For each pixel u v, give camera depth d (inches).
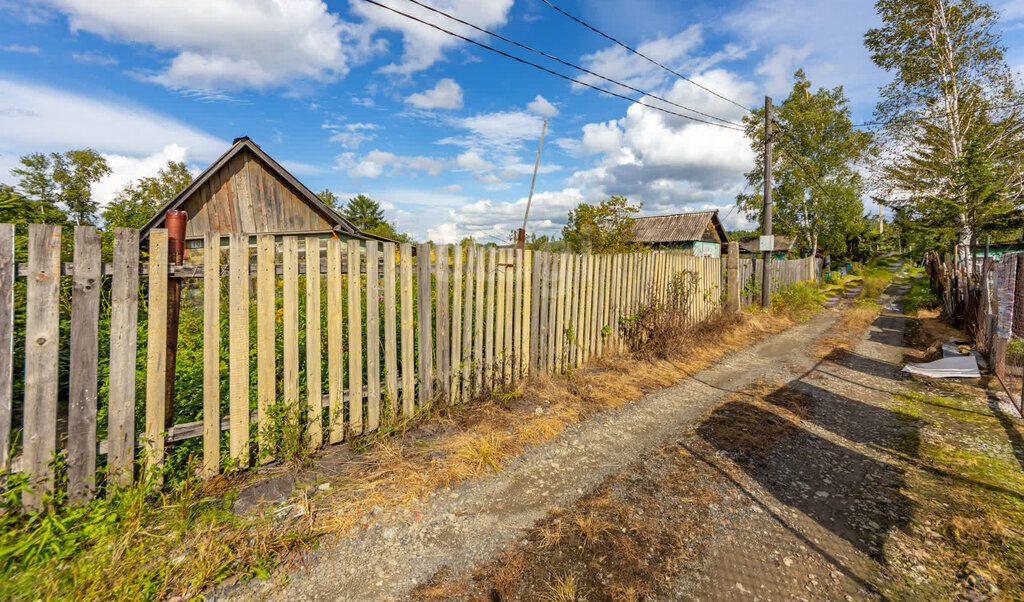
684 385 209.5
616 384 200.5
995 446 133.3
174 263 104.6
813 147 948.0
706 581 81.3
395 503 104.3
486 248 168.2
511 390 178.1
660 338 255.4
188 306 163.5
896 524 96.8
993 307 219.3
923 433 147.1
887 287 756.6
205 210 410.9
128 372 95.6
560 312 207.2
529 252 187.5
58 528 82.8
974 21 445.7
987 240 281.0
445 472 117.6
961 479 114.5
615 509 104.7
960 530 92.1
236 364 109.3
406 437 138.2
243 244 108.8
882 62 494.9
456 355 160.9
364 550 89.0
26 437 85.3
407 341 143.6
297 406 119.4
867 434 149.3
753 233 1494.8
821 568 84.1
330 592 78.0
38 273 85.5
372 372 135.6
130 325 95.6
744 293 422.6
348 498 104.8
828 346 304.0
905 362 253.9
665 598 77.2
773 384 212.5
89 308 91.0
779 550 89.8
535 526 98.1
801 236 1103.6
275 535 89.7
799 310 464.4
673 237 966.4
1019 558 82.7
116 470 94.7
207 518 93.1
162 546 84.4
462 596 77.7
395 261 146.1
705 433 150.9
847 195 952.3
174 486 100.9
